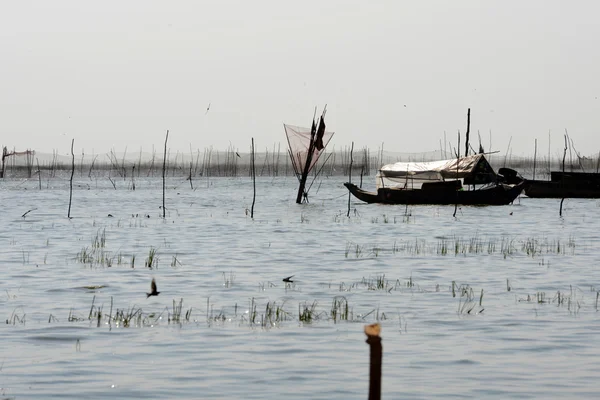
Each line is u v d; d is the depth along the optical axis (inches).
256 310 1780.3
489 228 4276.6
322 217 5113.2
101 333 1525.6
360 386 1182.3
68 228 4185.5
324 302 1893.5
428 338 1493.6
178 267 2549.2
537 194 7229.3
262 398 1127.0
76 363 1306.6
